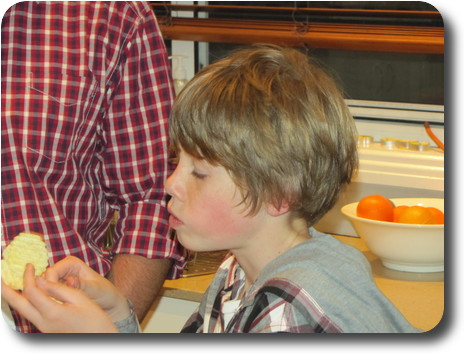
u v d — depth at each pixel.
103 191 1.39
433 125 2.28
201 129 0.97
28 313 0.97
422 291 1.64
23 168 1.29
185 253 1.39
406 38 2.09
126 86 1.35
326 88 1.02
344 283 0.94
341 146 1.01
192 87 1.00
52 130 1.30
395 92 2.31
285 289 0.91
